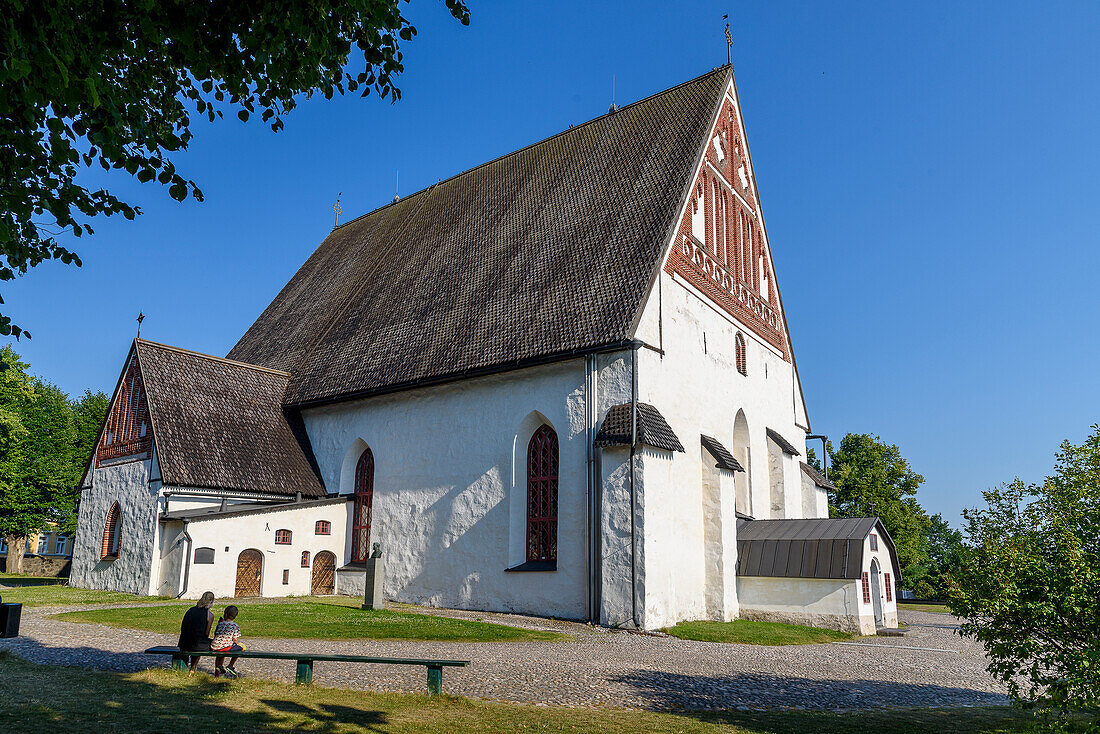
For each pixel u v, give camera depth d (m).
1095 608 9.80
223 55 9.60
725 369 33.56
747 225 38.47
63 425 58.25
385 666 15.94
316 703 11.70
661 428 26.44
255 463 34.94
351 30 10.08
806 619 28.53
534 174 39.66
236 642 13.96
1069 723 10.37
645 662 18.05
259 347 45.28
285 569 33.25
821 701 14.51
